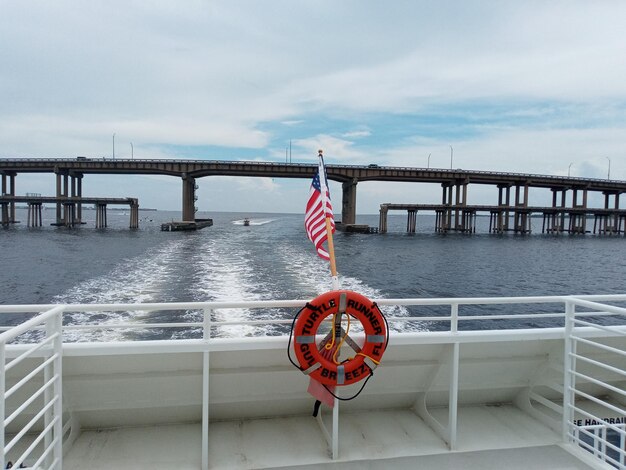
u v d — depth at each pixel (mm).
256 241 66188
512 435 4504
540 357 4953
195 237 75750
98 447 4105
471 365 4840
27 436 4191
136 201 105062
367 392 4781
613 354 5211
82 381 4141
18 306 3490
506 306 22344
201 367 4301
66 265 35938
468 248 67625
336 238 84250
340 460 4004
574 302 4301
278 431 4465
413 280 32938
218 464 3902
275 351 4402
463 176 106188
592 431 5090
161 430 4426
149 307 3824
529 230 122812
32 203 103688
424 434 4488
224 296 20828
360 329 12531
